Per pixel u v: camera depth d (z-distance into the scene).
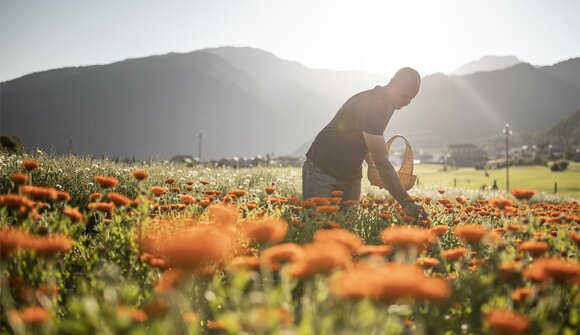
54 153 8.25
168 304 1.77
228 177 9.65
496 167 114.31
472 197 14.70
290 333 1.41
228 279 2.59
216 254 1.49
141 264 2.82
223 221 2.86
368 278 1.39
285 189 9.52
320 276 1.80
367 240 4.48
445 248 4.34
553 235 3.78
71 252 3.37
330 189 5.58
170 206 4.11
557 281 1.98
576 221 4.27
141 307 2.29
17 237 1.92
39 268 2.25
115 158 9.39
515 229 3.35
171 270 2.22
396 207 5.54
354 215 4.96
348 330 1.46
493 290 2.34
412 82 5.02
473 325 2.15
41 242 1.98
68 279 3.09
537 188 42.97
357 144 5.37
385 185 4.85
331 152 5.46
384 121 5.12
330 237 1.99
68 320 2.05
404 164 6.30
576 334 2.05
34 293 2.11
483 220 5.50
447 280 2.64
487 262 2.83
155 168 9.02
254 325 1.47
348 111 5.28
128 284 2.16
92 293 2.20
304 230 3.69
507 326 1.58
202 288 2.39
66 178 6.91
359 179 5.79
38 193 3.04
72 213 3.05
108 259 3.21
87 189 6.62
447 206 5.68
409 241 2.08
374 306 1.48
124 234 3.29
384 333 1.53
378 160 4.89
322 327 1.48
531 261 2.70
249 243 3.18
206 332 2.28
